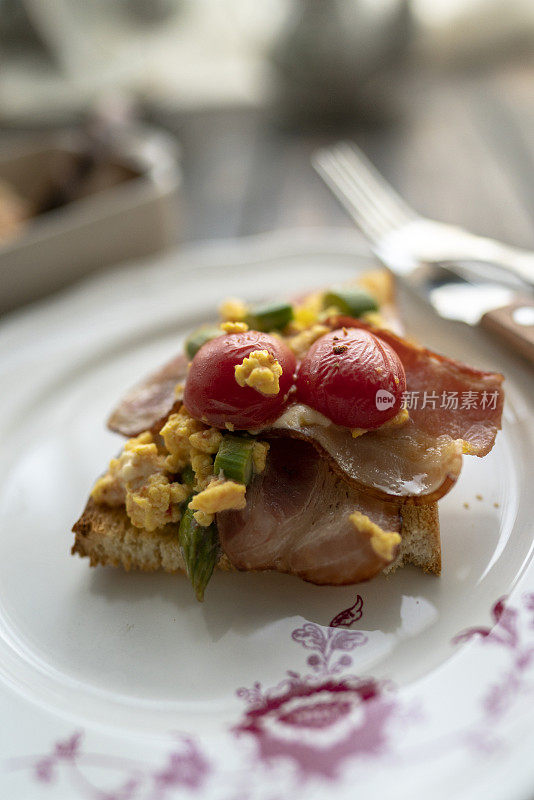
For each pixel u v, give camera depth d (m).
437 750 0.23
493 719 0.23
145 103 0.62
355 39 0.56
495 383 0.28
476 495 0.29
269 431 0.27
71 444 0.33
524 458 0.29
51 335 0.37
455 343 0.34
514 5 0.65
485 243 0.36
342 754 0.23
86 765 0.24
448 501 0.28
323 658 0.26
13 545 0.30
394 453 0.27
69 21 0.65
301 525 0.27
